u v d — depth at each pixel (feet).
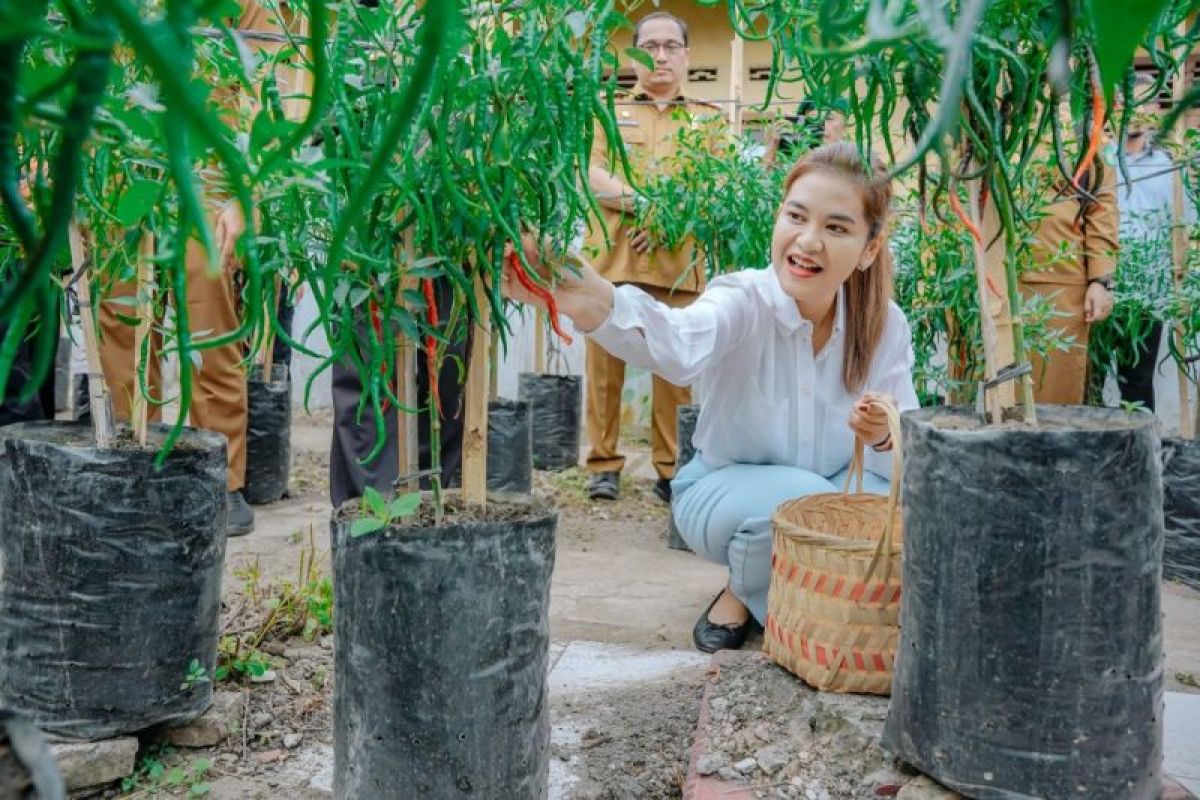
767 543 7.17
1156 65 3.29
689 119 11.13
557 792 5.32
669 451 13.41
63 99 1.58
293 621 7.08
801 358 7.33
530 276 4.23
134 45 0.85
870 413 6.19
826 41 1.22
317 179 3.24
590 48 3.79
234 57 3.59
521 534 4.65
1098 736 4.22
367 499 4.40
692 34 22.11
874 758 4.97
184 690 5.47
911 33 1.17
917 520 4.57
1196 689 7.11
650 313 5.61
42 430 5.63
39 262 1.04
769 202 11.05
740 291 6.92
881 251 7.20
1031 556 4.20
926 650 4.52
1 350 1.43
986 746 4.33
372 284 4.10
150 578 5.25
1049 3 3.56
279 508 12.17
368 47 3.77
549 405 15.64
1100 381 12.42
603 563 10.39
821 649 5.50
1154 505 4.33
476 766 4.58
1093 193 5.91
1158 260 11.44
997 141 3.99
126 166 3.99
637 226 10.64
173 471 5.29
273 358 14.06
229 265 8.13
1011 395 4.75
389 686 4.54
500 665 4.61
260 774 5.47
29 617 5.18
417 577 4.46
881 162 6.50
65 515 5.08
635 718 6.33
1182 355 11.23
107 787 5.28
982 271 4.52
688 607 8.91
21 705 5.23
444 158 3.34
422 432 8.01
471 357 4.77
